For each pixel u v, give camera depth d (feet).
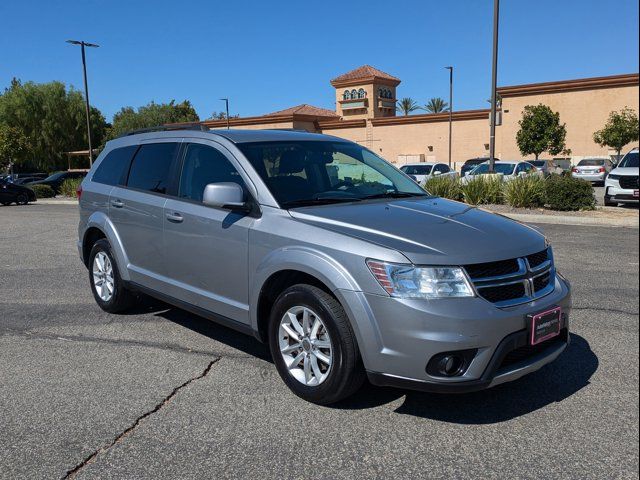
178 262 15.80
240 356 15.65
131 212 17.56
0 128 154.71
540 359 11.69
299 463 10.30
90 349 16.31
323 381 12.10
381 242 11.39
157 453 10.71
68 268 28.86
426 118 158.51
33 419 12.10
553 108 138.82
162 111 232.73
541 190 52.16
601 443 10.80
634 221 42.93
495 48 61.62
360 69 207.00
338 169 15.66
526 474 9.86
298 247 12.31
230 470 10.12
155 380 14.05
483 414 12.05
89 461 10.48
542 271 12.09
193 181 15.74
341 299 11.44
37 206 78.02
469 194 55.83
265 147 15.03
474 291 10.89
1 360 15.55
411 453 10.58
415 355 10.77
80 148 189.37
